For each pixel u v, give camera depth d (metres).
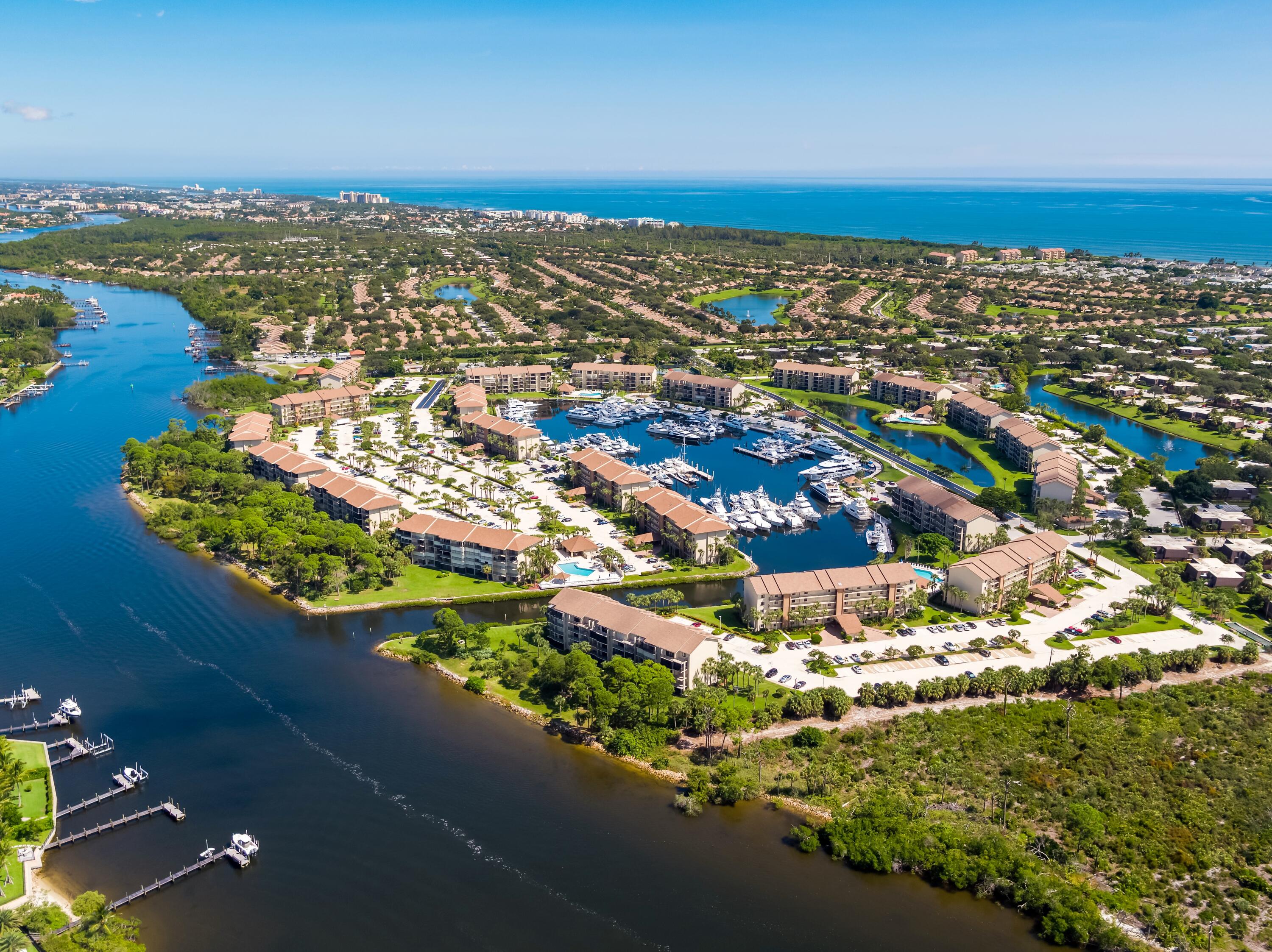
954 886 196.88
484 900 194.12
